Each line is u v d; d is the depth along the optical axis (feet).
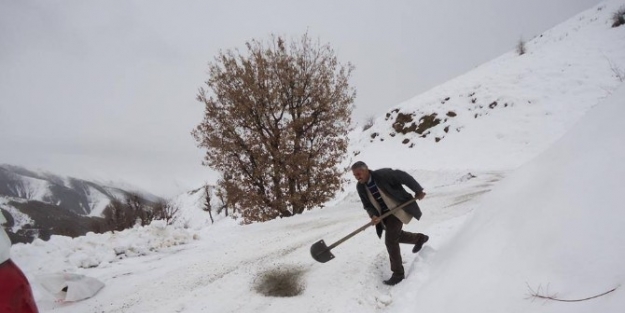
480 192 29.40
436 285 11.18
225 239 25.46
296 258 18.70
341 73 44.78
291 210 48.08
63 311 14.96
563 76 68.49
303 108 42.63
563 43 81.25
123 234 24.12
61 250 20.83
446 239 14.90
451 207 24.22
